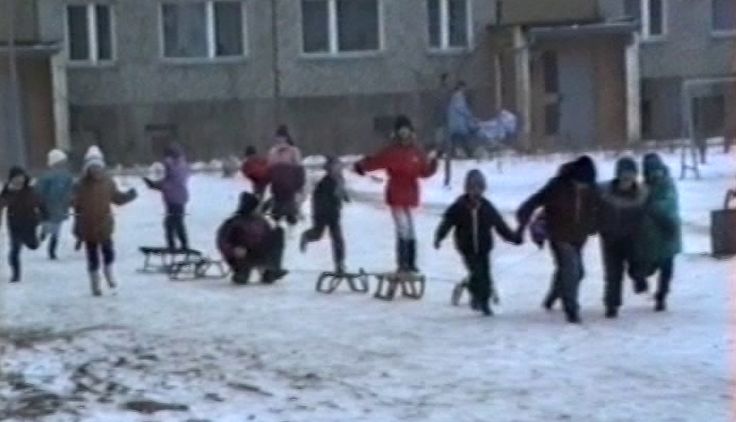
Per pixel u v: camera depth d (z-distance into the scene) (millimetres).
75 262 30891
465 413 14117
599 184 21875
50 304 24141
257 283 26500
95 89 60562
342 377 16375
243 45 61625
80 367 17484
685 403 14320
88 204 25391
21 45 57656
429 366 16953
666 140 59031
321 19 62062
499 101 62094
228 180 48469
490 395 15023
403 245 24344
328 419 13898
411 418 13898
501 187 42438
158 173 47156
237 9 61594
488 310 21266
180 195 30641
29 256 32188
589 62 61938
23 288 26516
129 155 60562
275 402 14891
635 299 22234
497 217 21219
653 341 18172
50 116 58594
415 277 23625
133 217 39156
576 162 20438
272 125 61625
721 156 49750
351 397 15125
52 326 21469
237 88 61562
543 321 20328
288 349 18578
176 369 17172
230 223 26500
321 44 62156
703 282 23844
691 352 17266
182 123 61250
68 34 60094
